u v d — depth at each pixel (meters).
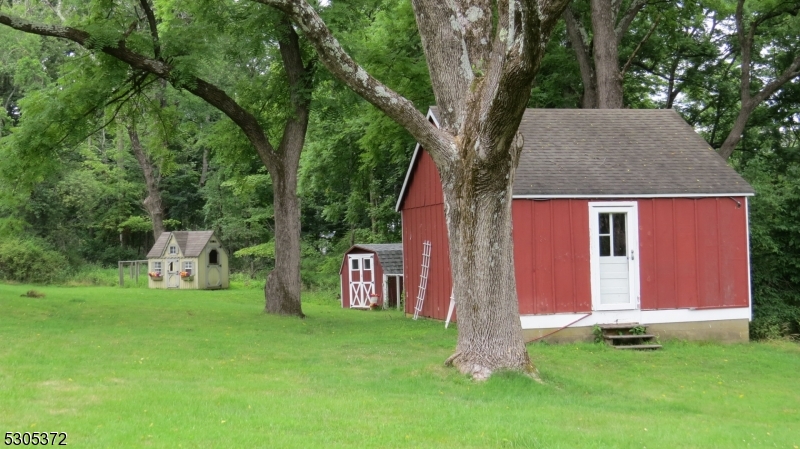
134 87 20.33
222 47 20.97
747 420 9.61
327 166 33.97
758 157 28.88
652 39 29.64
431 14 11.27
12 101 43.75
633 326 16.55
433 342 15.20
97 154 51.12
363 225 45.56
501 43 10.06
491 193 10.78
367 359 12.82
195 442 6.66
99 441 6.59
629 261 16.98
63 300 22.42
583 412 9.09
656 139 19.03
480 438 7.32
